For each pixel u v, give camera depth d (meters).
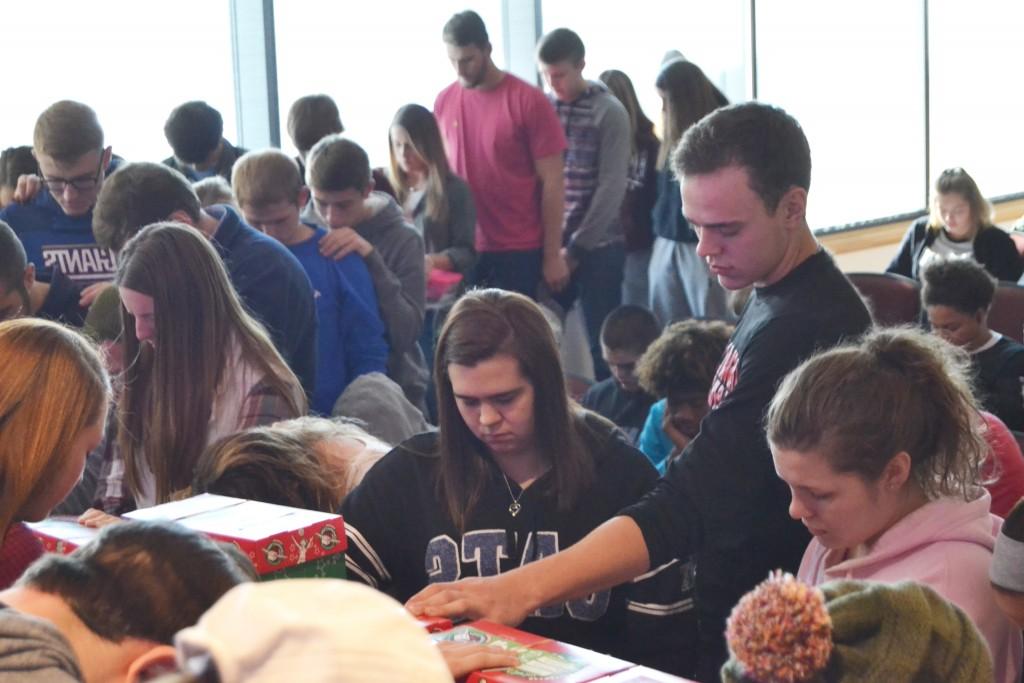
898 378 1.28
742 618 0.79
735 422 1.54
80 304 2.90
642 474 1.60
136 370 2.07
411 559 1.60
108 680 0.86
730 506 1.54
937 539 1.28
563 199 4.65
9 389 1.30
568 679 1.08
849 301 1.56
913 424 1.27
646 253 4.95
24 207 2.99
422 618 1.28
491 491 1.57
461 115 4.61
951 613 0.89
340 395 2.93
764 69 6.61
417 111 4.14
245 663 0.50
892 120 7.27
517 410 1.51
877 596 0.86
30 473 1.30
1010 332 3.67
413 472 1.61
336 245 3.03
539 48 4.79
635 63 6.21
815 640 0.77
